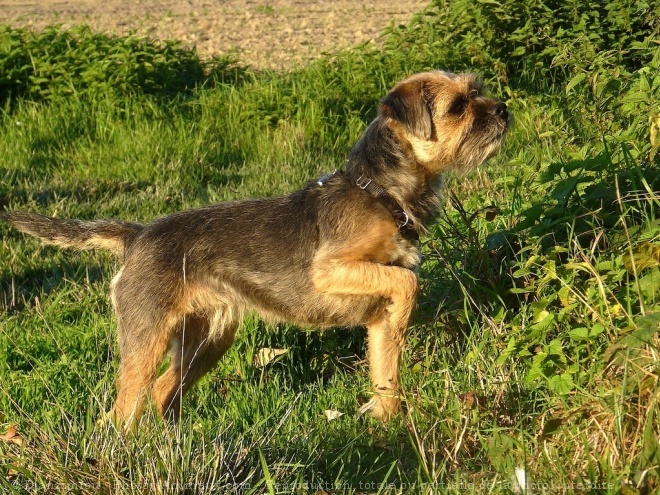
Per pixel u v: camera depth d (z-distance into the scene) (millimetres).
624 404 5754
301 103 16547
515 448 6102
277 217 8523
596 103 11008
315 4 36250
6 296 10922
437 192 8602
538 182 8078
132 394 8031
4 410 7977
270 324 8977
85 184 14523
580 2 16250
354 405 8062
